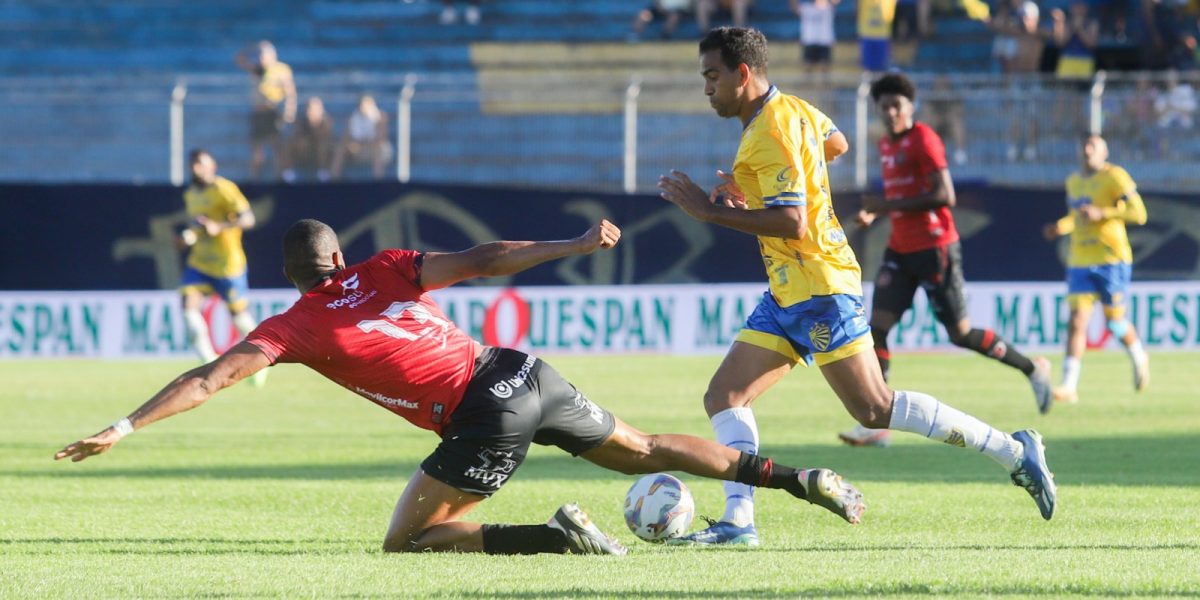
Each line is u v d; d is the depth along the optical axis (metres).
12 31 93.62
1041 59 79.31
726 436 22.14
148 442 37.41
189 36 92.75
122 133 72.88
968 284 61.97
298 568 18.70
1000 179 64.50
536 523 24.11
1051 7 84.12
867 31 78.50
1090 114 64.19
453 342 19.67
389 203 63.09
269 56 73.06
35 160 73.19
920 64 82.81
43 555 20.42
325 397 50.19
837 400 47.62
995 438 21.83
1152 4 77.81
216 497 27.52
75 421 42.56
